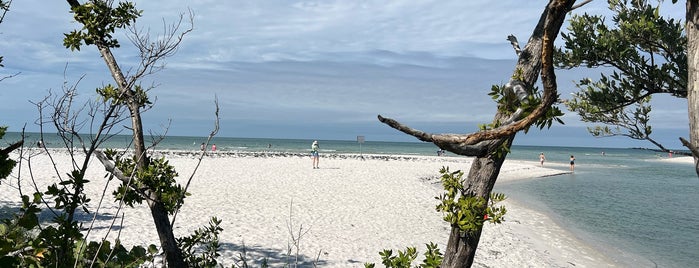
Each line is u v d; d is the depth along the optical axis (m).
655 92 6.07
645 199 26.33
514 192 27.89
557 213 20.34
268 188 22.09
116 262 3.14
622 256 13.36
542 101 1.38
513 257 12.05
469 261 2.51
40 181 19.64
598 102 6.44
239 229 12.84
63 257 2.76
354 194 21.48
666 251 14.08
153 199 3.79
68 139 2.57
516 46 2.35
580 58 6.48
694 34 2.36
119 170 3.72
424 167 42.03
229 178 25.66
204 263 4.94
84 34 3.83
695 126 2.34
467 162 53.50
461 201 2.40
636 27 5.85
